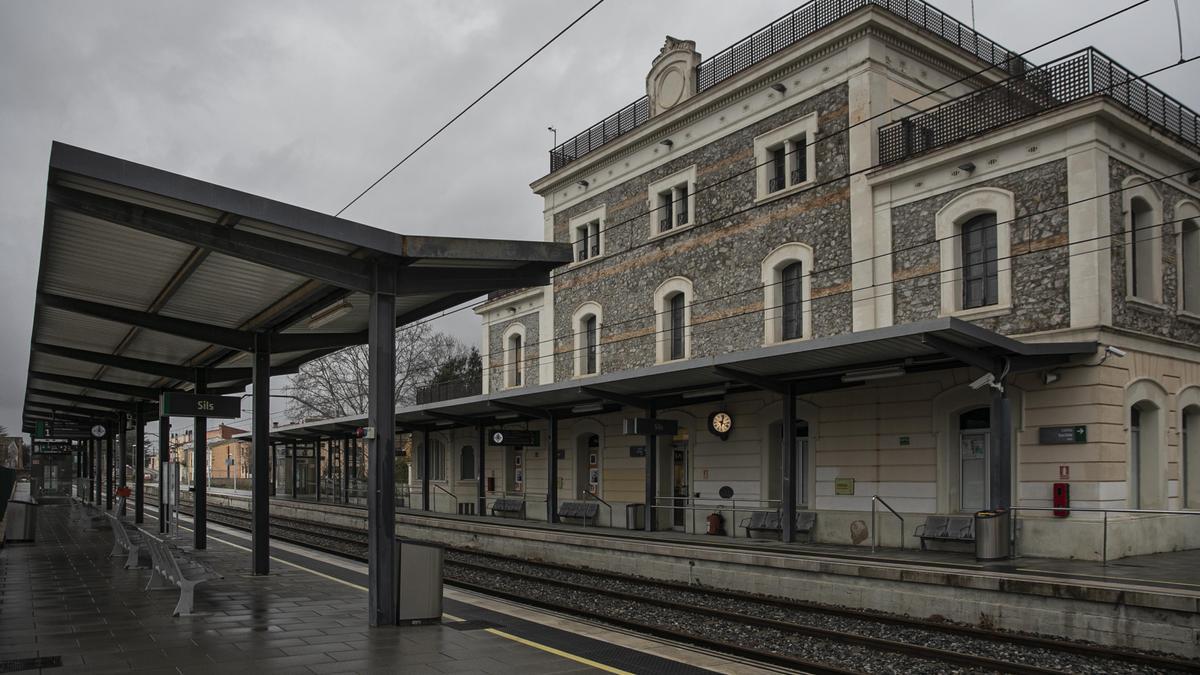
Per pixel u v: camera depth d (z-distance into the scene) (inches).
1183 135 668.1
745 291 832.3
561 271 1122.0
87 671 274.2
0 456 2719.0
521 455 1159.6
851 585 481.1
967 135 634.8
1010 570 447.5
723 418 807.1
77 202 303.6
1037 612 395.9
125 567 552.4
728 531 783.7
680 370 655.1
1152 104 641.0
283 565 565.6
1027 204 605.6
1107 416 550.6
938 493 629.9
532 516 1067.3
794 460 678.5
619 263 1011.3
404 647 316.8
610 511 956.6
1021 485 581.0
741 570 548.4
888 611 460.8
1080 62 591.8
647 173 973.8
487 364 1302.9
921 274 670.5
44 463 1871.3
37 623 357.4
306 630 346.6
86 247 374.9
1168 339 616.1
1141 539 544.1
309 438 1588.3
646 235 969.5
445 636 337.7
